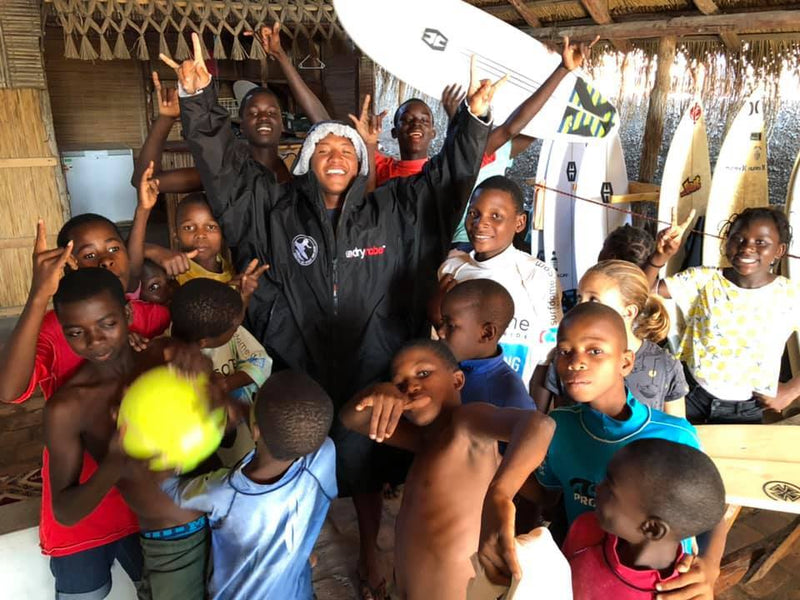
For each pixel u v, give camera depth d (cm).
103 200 652
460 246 289
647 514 103
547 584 94
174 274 202
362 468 191
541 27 455
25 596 169
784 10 322
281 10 434
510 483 99
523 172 566
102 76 666
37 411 336
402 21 316
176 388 135
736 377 241
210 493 130
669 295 253
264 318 196
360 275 190
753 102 340
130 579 174
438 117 520
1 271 439
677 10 372
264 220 192
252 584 134
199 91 173
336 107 590
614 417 141
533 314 199
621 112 420
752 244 231
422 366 128
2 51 405
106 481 126
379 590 191
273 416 120
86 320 126
